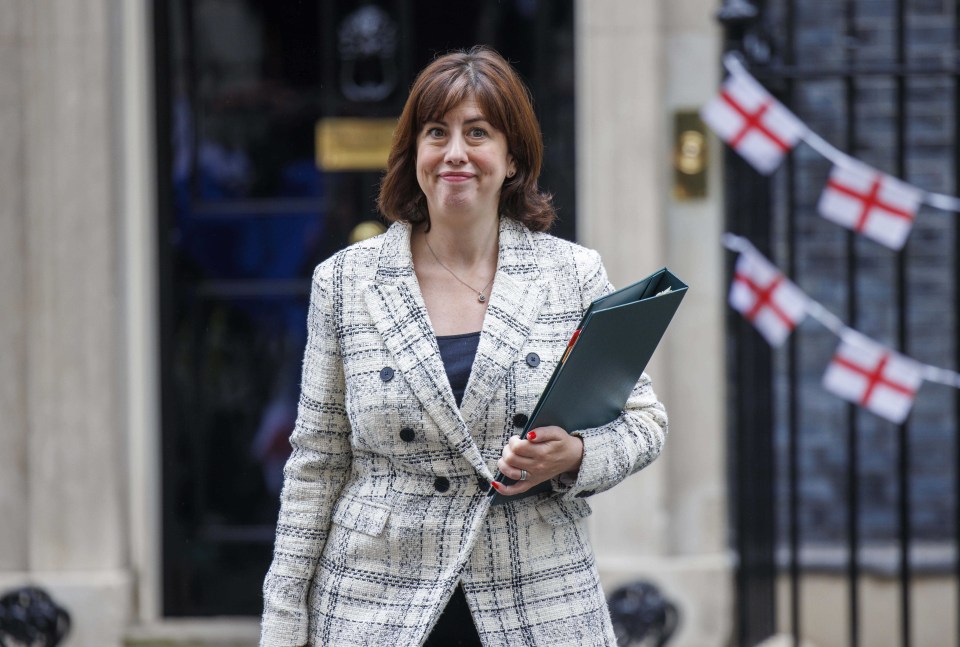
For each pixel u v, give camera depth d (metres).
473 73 5.96
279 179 12.56
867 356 10.46
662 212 11.44
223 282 12.59
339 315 6.06
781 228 12.23
